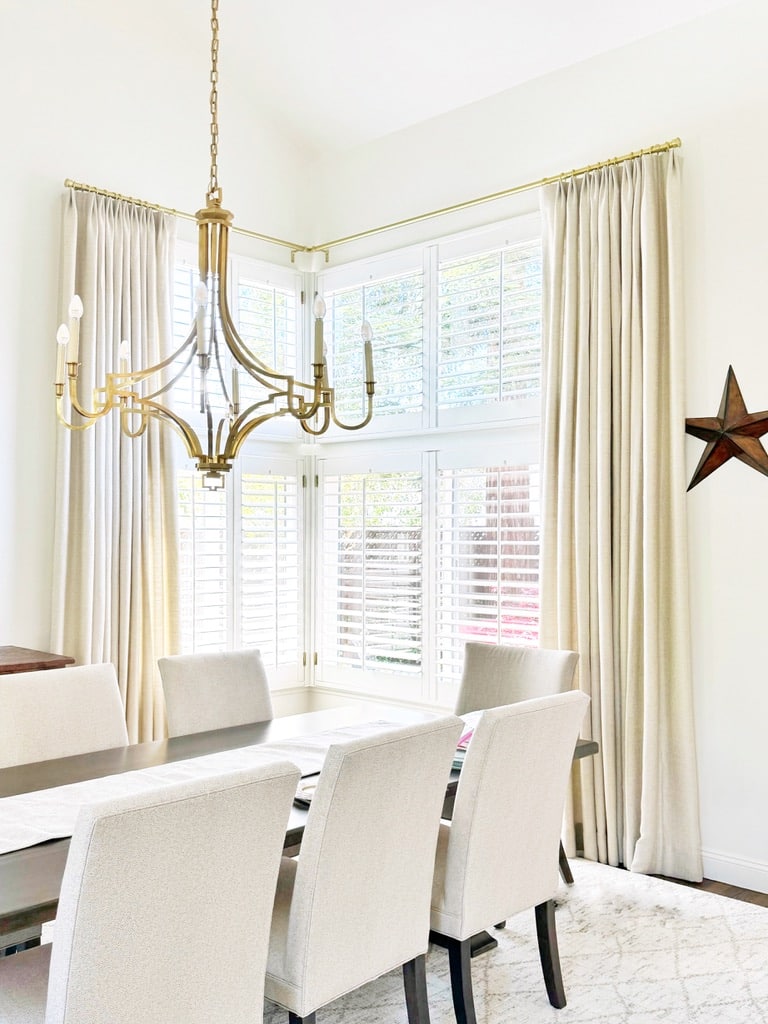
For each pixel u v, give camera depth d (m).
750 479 3.17
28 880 1.60
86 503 3.60
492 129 4.02
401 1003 2.43
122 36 3.93
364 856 1.83
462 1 3.45
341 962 1.82
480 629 4.02
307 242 4.84
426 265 4.26
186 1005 1.49
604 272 3.47
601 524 3.42
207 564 4.25
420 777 1.92
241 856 1.52
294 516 4.73
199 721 2.89
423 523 4.25
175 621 3.91
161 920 1.42
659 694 3.29
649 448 3.31
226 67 4.24
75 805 2.01
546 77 3.81
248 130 4.49
